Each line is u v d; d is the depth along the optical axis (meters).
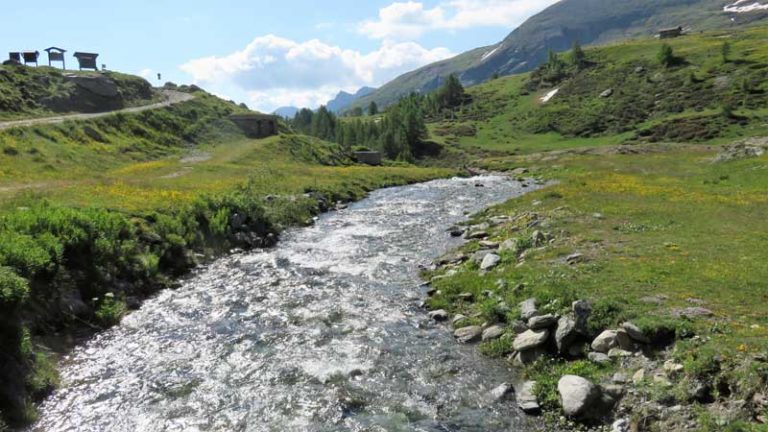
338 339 16.55
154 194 32.84
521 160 103.38
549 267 19.34
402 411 12.19
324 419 11.94
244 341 16.52
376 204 48.88
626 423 10.56
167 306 19.97
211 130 99.12
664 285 15.98
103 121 75.06
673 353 11.84
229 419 12.02
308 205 42.28
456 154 150.62
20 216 19.55
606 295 15.32
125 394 13.20
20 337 13.45
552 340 14.25
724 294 14.88
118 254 21.52
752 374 10.12
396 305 19.77
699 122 118.38
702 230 24.22
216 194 34.66
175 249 25.38
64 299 17.33
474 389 13.11
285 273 24.59
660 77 161.62
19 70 87.56
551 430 11.08
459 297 19.61
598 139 136.12
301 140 101.19
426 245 30.19
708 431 9.50
